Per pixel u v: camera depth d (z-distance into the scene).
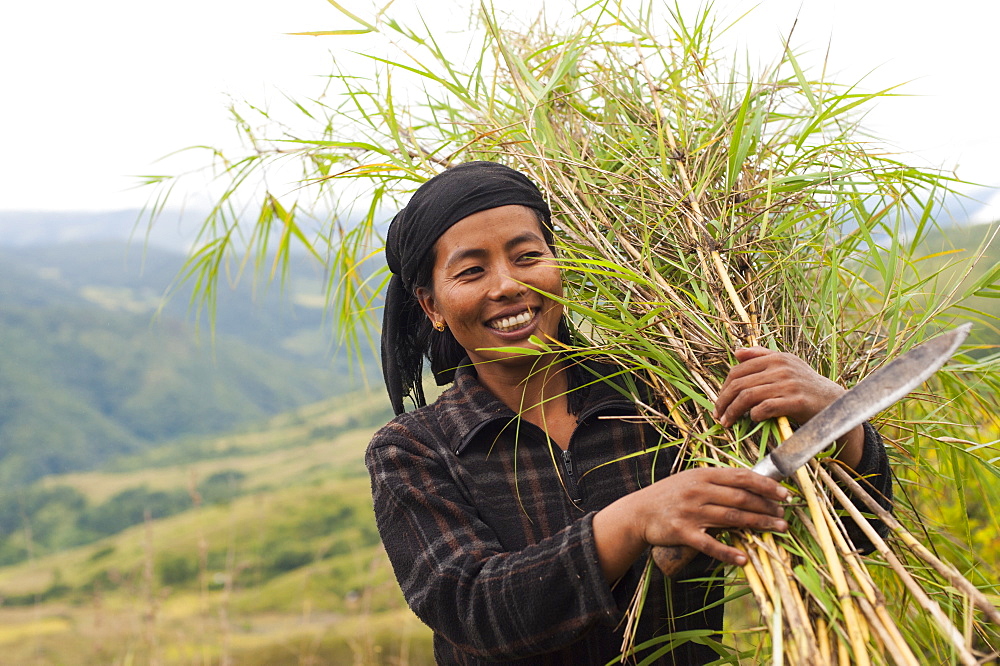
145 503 44.03
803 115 1.85
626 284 1.57
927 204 1.71
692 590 1.39
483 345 1.40
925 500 1.89
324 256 2.17
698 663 1.41
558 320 1.44
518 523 1.39
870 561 1.25
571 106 1.94
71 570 18.52
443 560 1.32
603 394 1.45
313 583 8.19
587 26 1.98
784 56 1.77
